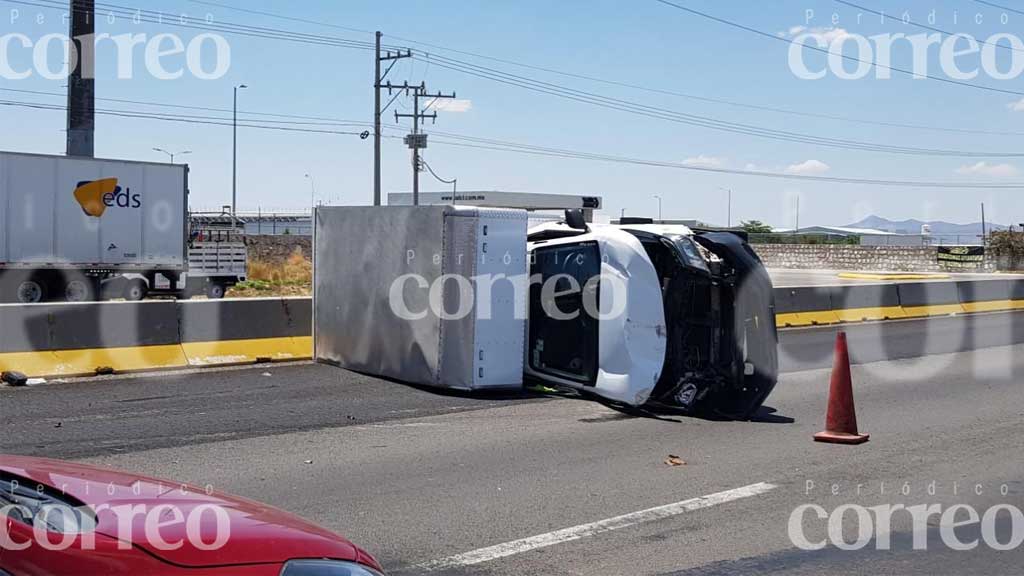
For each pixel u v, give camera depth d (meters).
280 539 3.35
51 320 12.62
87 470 3.87
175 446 9.12
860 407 12.29
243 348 14.27
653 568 6.14
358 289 13.73
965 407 12.29
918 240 67.94
